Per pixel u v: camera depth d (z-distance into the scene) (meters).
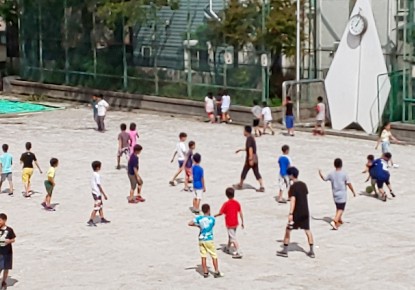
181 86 76.81
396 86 65.81
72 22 85.62
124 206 44.47
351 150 59.09
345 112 67.00
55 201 45.72
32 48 90.62
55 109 80.75
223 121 71.31
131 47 80.62
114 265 35.12
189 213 42.97
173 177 50.19
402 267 34.56
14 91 92.00
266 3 70.56
